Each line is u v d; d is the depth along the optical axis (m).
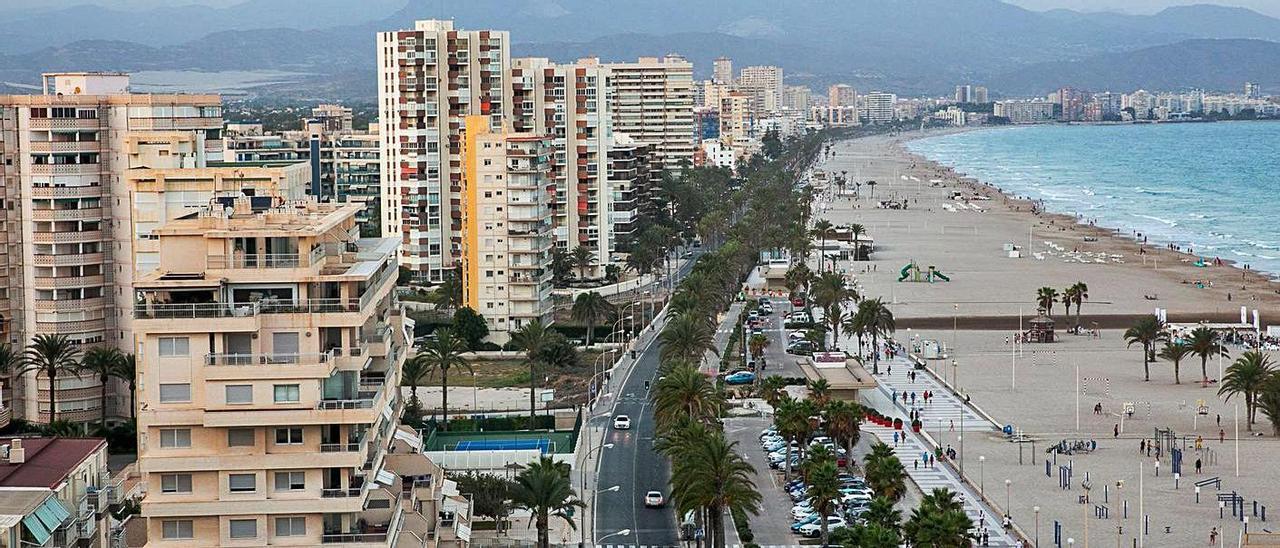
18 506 142.88
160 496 149.50
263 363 148.50
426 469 179.00
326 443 150.25
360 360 151.25
